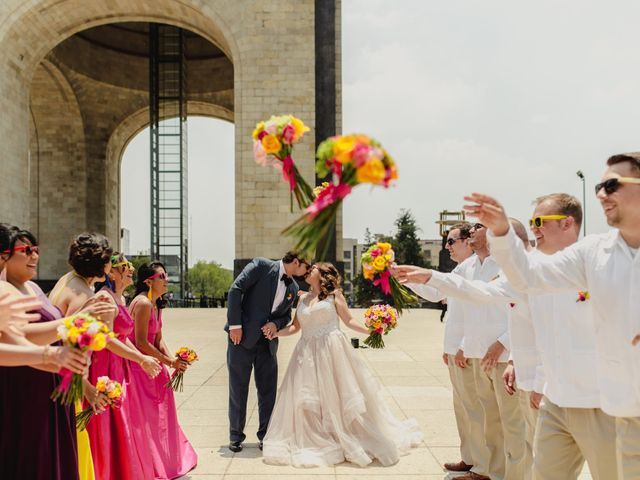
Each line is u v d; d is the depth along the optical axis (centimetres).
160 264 566
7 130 2538
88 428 434
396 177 238
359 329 597
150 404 513
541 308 350
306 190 299
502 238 296
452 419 723
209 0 2517
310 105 2467
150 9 2680
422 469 536
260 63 2480
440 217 2502
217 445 620
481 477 505
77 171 3956
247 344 607
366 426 566
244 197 2444
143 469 462
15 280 357
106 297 386
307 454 551
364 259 381
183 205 3378
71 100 3856
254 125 2464
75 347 301
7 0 2456
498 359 464
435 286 376
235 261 2431
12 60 2555
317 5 2481
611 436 317
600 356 304
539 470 346
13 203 2581
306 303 609
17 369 341
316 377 578
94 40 3881
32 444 338
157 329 557
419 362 1163
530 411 411
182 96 3494
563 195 374
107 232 4134
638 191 283
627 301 292
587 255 312
